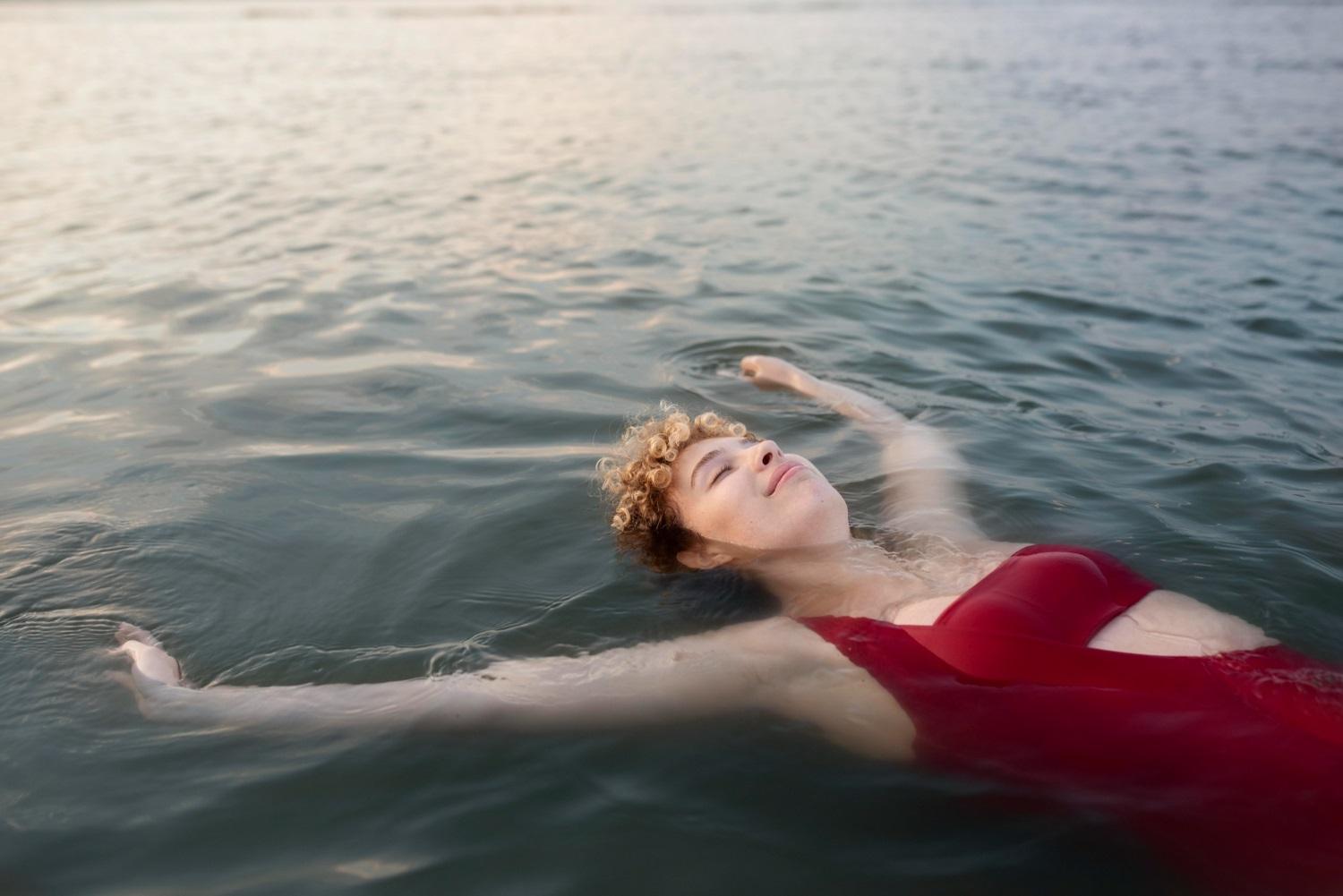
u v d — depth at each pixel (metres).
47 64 23.61
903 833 2.20
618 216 8.73
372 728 2.56
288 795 2.35
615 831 2.22
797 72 19.58
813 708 2.60
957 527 3.45
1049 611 2.66
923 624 2.77
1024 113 13.97
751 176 10.27
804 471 3.37
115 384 5.13
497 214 8.85
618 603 3.13
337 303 6.41
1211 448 4.14
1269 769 2.21
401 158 11.61
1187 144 11.34
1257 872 2.01
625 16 39.25
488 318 6.11
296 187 10.09
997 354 5.39
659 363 5.35
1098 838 2.14
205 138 13.15
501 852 2.17
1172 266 6.85
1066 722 2.41
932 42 25.17
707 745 2.48
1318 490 3.73
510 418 4.65
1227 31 25.55
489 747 2.49
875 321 5.95
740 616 3.03
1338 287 6.27
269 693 2.71
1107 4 39.28
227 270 7.19
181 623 3.10
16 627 3.05
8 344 5.74
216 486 4.00
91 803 2.33
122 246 7.89
